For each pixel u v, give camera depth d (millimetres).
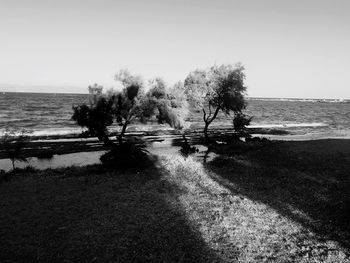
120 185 25047
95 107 36969
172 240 15852
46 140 48406
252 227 17766
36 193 22734
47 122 80125
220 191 24438
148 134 58000
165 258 14117
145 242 15547
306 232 17328
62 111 119000
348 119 129250
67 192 23047
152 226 17422
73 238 15773
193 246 15336
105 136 39375
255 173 29922
